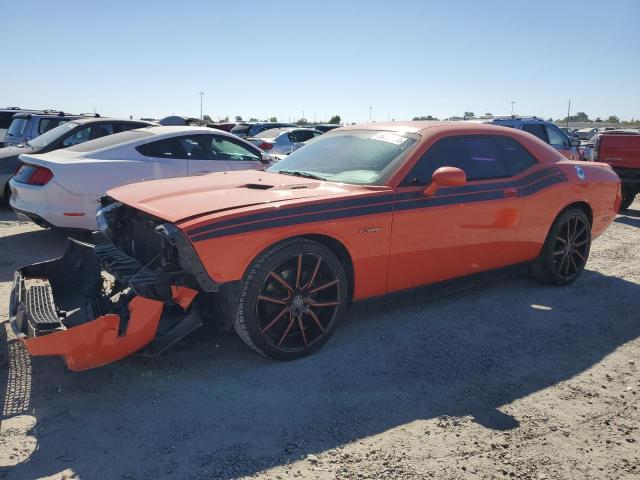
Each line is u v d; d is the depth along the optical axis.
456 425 2.99
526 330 4.34
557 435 2.93
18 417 2.94
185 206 3.47
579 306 4.93
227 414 3.02
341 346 3.92
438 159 4.32
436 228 4.20
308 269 3.65
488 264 4.74
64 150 7.09
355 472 2.56
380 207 3.88
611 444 2.87
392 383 3.42
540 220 5.00
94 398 3.15
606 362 3.83
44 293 3.47
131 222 4.02
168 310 3.49
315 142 5.04
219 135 7.68
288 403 3.15
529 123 12.90
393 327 4.30
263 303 3.50
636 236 8.21
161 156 7.04
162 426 2.89
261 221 3.38
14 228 7.76
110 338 3.04
